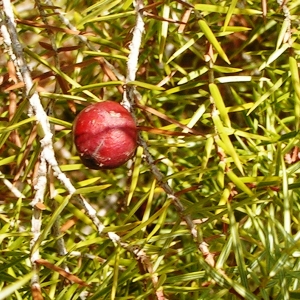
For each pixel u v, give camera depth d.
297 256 0.14
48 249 0.18
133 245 0.15
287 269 0.14
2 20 0.16
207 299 0.14
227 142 0.15
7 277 0.15
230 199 0.16
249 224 0.17
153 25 0.18
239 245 0.14
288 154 0.18
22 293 0.17
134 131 0.14
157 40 0.19
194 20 0.18
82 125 0.14
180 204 0.15
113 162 0.14
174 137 0.18
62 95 0.15
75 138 0.14
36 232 0.15
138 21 0.16
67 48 0.17
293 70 0.16
